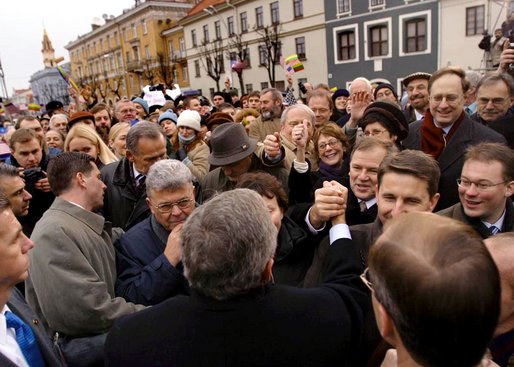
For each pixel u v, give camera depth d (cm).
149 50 4403
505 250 120
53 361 154
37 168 305
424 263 71
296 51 2680
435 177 162
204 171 344
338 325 112
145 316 113
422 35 2052
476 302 68
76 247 179
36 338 152
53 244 175
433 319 69
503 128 294
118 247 212
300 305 112
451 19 1922
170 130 497
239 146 259
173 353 104
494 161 173
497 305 71
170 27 4316
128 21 4697
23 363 139
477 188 176
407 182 159
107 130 502
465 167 182
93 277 178
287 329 106
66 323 173
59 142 464
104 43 5459
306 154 324
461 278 68
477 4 1819
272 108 459
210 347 104
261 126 463
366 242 171
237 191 121
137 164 257
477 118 331
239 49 2958
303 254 192
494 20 1766
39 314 192
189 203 194
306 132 255
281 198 188
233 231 107
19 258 133
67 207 191
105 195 274
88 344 171
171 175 189
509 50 333
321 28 2478
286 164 299
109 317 172
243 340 104
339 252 146
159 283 177
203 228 110
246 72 3098
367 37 2255
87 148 322
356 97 356
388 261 76
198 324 106
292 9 2628
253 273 107
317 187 247
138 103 718
